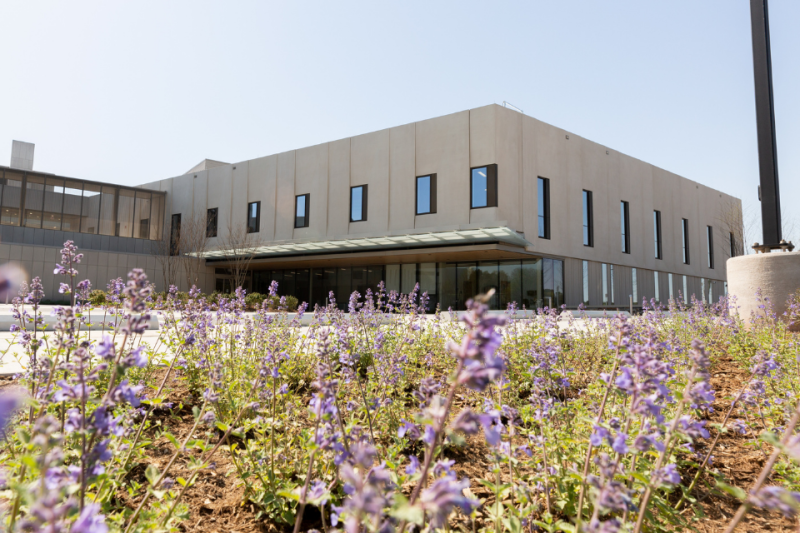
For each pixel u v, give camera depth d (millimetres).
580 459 2828
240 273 34188
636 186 31609
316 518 2838
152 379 5113
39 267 27641
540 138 25859
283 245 28188
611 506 1771
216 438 3826
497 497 2297
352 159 28531
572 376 5652
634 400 2127
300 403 4270
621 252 29781
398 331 6863
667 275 33344
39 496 1354
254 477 3041
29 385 3545
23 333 3826
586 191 28375
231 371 4824
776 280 11023
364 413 3803
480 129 24156
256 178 32625
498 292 25688
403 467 3334
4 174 28406
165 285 32312
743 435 4168
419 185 25953
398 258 27656
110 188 33188
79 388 1798
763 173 12367
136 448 2908
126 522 2439
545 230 25609
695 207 36875
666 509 2510
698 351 2184
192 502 2943
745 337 7773
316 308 6582
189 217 35562
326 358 2441
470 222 23938
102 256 30094
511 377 5301
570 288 26188
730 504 3115
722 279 39031
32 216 29234
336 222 28703
